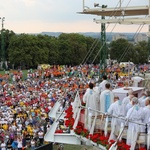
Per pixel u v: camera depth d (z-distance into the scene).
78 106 18.62
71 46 149.75
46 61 142.50
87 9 20.73
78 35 157.62
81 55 151.25
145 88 20.91
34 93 59.72
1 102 51.62
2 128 38.00
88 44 156.88
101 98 18.38
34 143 35.78
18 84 72.25
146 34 18.06
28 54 138.12
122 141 15.88
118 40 128.62
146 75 24.11
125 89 19.67
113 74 62.03
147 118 15.59
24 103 50.41
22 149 35.84
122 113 16.53
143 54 131.12
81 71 74.50
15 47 139.12
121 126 15.70
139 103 16.45
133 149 15.09
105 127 16.69
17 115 43.47
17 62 138.12
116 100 17.03
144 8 18.86
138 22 17.50
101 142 16.42
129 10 19.33
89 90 19.08
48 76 90.12
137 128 15.23
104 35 57.66
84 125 18.52
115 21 18.11
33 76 90.44
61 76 90.75
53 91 60.69
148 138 14.74
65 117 19.77
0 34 152.38
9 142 36.09
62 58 149.50
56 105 23.47
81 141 18.72
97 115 18.53
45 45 143.38
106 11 20.11
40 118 41.72
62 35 156.75
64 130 19.89
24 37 139.38
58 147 36.75
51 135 19.36
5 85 70.44
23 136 36.78
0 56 148.38
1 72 119.81
